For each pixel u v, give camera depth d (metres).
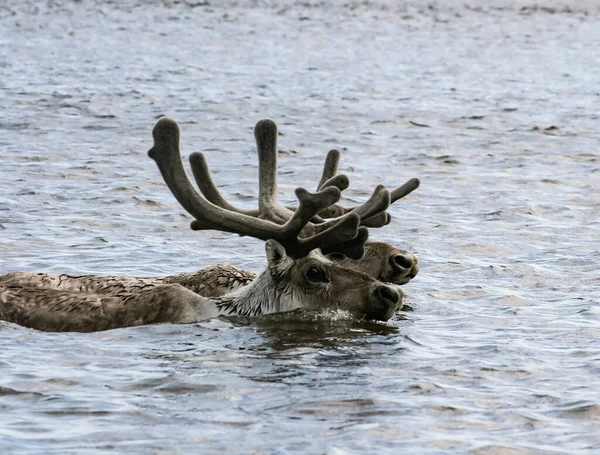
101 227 29.72
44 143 45.19
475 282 24.11
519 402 15.66
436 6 152.75
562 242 28.95
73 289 20.67
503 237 29.59
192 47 97.31
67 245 27.31
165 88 67.50
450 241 28.98
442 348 18.47
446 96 68.81
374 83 75.19
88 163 40.72
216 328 19.19
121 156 42.62
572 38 116.31
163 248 27.41
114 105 58.44
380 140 50.00
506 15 142.38
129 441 13.88
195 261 26.11
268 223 19.34
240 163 42.62
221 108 59.09
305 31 117.00
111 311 19.52
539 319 20.81
